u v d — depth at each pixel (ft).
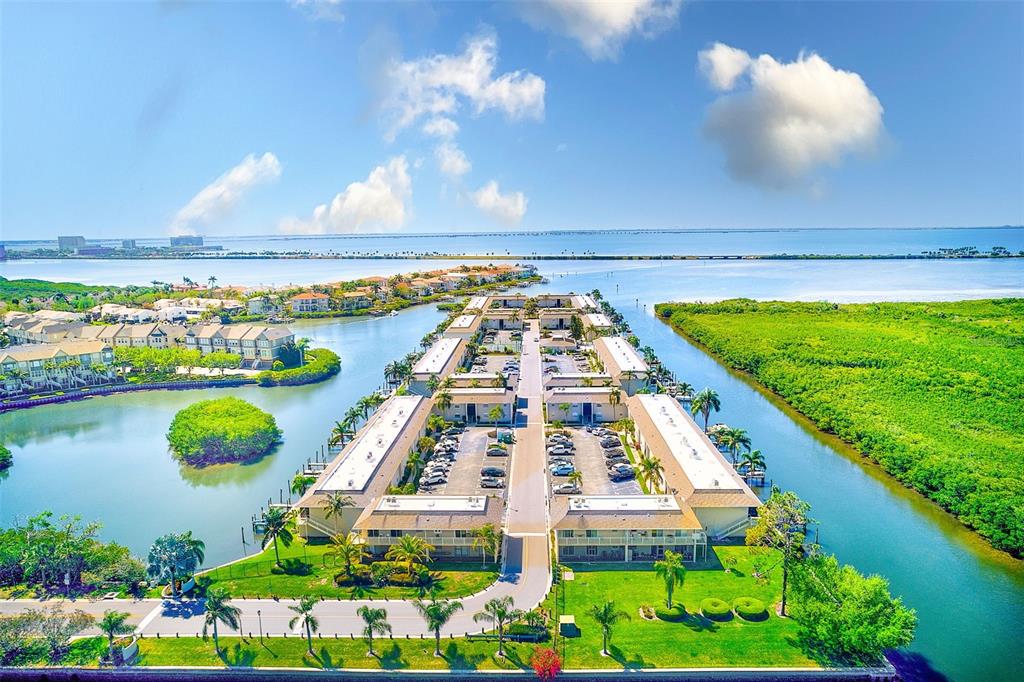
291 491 424.05
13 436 572.10
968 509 385.29
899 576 334.24
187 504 430.61
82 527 398.01
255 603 307.17
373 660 267.80
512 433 532.32
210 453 502.38
